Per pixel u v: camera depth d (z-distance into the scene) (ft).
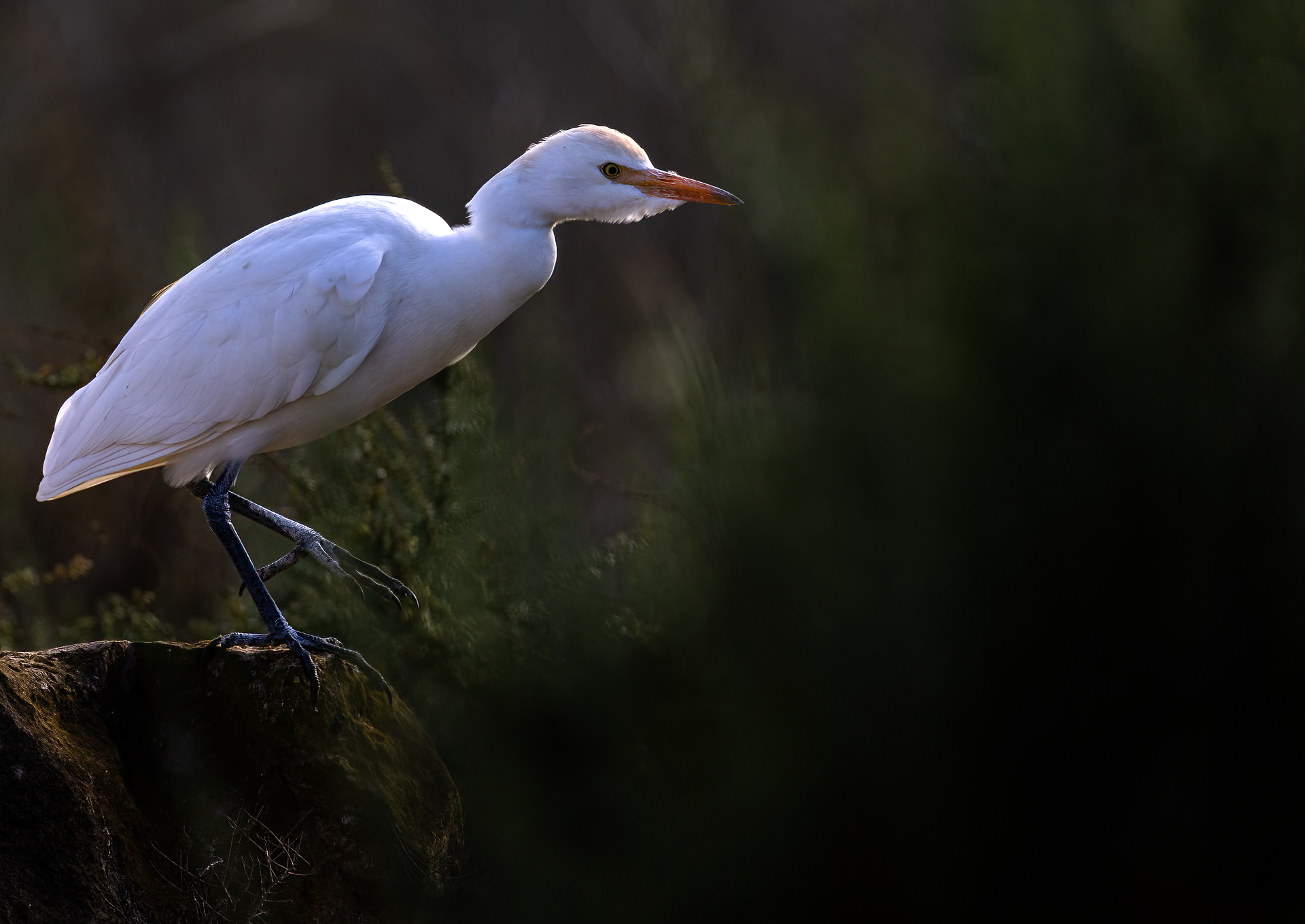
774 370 17.43
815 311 16.29
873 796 15.93
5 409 40.83
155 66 79.56
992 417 15.67
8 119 68.18
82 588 40.37
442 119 82.07
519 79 80.79
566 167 25.03
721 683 16.46
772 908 16.29
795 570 15.89
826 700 15.85
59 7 78.33
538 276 25.45
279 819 19.54
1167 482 15.19
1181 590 15.14
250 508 24.85
